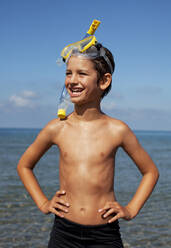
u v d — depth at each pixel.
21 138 63.56
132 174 13.93
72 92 2.42
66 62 2.47
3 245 5.02
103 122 2.48
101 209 2.31
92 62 2.40
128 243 5.20
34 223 6.15
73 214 2.33
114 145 2.44
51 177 12.68
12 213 6.80
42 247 5.02
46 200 2.57
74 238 2.32
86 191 2.33
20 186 10.18
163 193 9.41
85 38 2.44
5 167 15.77
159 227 6.00
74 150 2.39
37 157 2.63
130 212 2.43
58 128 2.51
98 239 2.31
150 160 2.59
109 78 2.50
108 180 2.39
